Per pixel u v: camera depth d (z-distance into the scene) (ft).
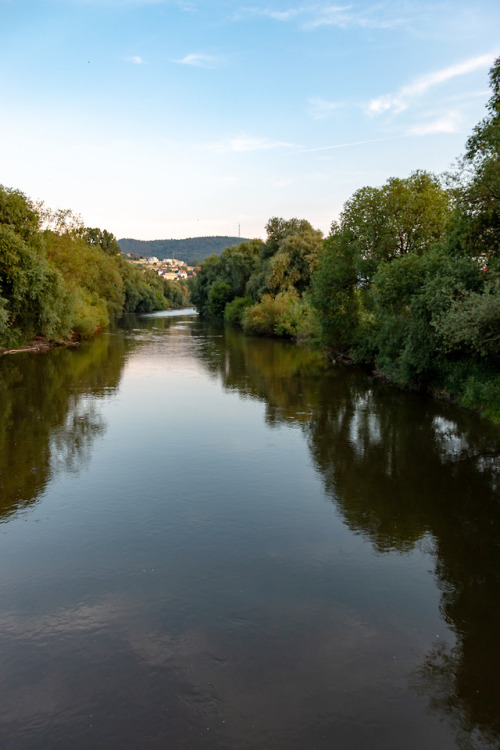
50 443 52.80
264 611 25.54
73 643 23.13
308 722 19.08
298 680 21.06
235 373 100.58
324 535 33.63
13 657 22.25
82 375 95.35
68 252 160.35
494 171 52.60
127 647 22.89
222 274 288.30
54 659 22.15
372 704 19.95
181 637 23.57
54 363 110.01
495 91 59.62
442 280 63.77
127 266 369.91
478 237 60.90
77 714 19.38
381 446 52.21
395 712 19.60
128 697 20.16
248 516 36.29
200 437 55.47
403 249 94.07
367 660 22.25
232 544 32.32
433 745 18.25
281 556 30.94
